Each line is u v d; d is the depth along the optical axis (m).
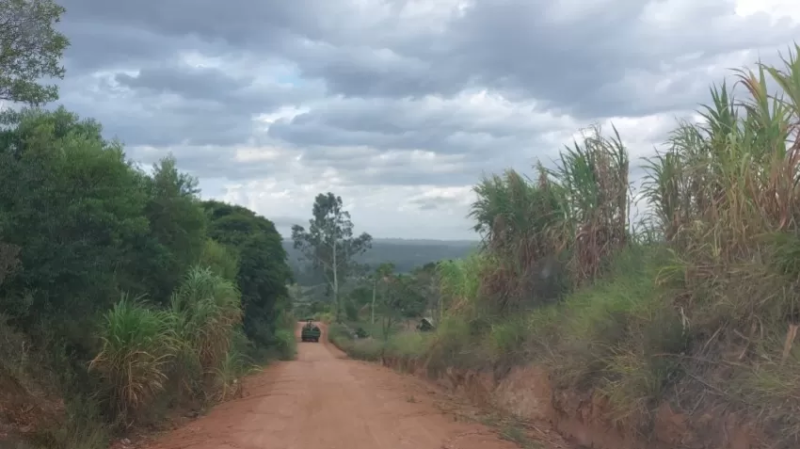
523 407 12.88
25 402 9.06
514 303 16.83
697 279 8.97
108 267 12.27
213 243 26.42
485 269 18.05
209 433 11.54
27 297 10.30
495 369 15.05
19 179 10.53
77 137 13.45
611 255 13.97
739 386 7.32
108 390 11.23
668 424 8.15
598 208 14.37
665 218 10.69
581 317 11.69
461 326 18.81
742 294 8.01
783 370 6.79
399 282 57.94
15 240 10.52
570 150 15.09
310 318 113.12
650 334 8.91
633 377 8.87
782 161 8.14
